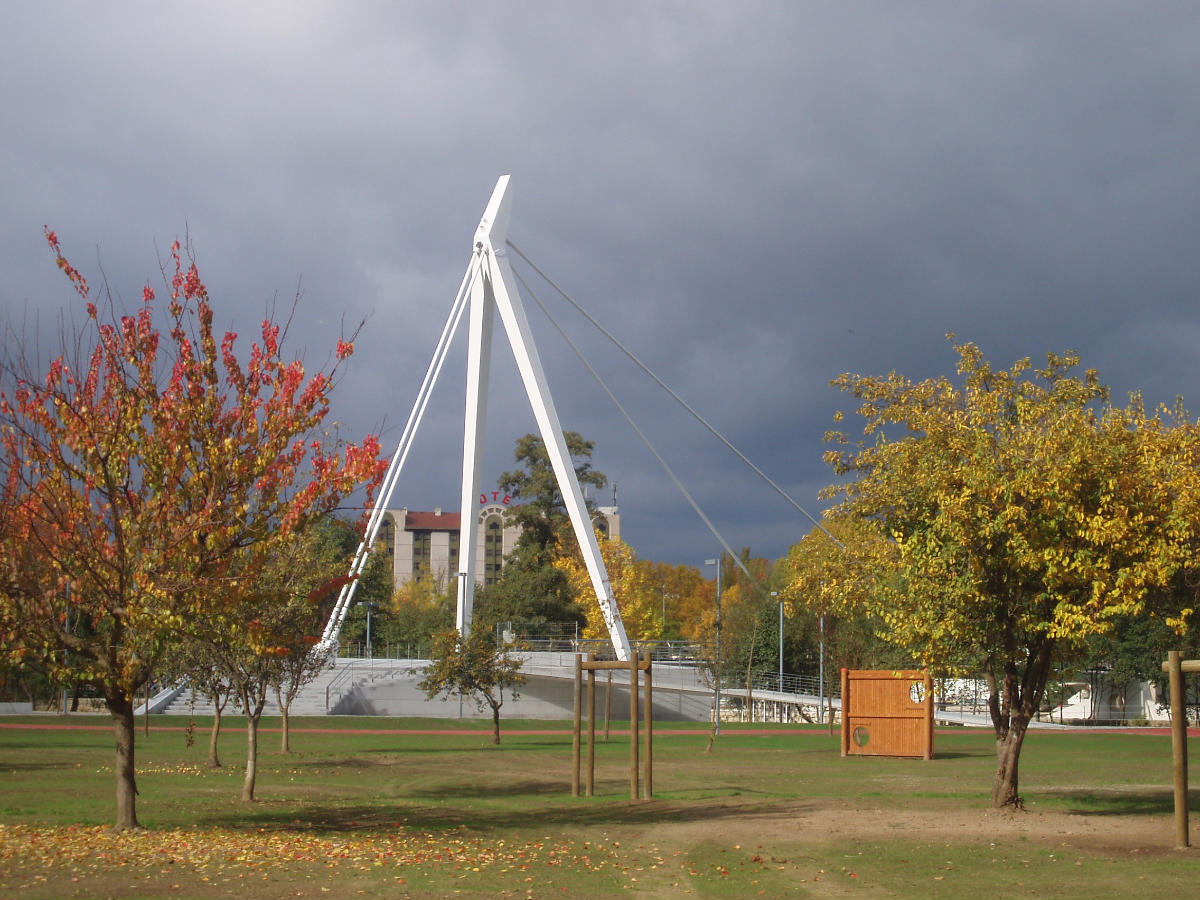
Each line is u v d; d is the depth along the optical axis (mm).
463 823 21031
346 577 21859
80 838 17281
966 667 23234
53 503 17656
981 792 27016
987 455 21781
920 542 22500
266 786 27875
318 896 13492
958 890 14477
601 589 67062
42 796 24531
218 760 34438
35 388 17469
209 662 30203
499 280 71375
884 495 24328
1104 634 22109
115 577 17781
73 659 23938
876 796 25969
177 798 24688
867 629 58906
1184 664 18000
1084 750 42375
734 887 14734
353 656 88500
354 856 16266
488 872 15398
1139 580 20156
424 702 67125
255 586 20547
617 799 25516
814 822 21031
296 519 18375
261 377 18922
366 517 22062
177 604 17859
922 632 22266
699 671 64625
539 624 90625
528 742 46969
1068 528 20859
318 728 56188
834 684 61750
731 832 19703
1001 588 21969
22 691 65875
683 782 29672
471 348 72188
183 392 18484
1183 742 17922
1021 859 16750
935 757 39000
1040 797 25531
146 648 18656
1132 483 21203
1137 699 71188
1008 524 20844
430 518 177125
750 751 41562
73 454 17891
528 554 100625
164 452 17906
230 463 18109
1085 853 17250
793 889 14617
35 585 17703
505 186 73500
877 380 26984
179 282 18656
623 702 69500
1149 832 19469
